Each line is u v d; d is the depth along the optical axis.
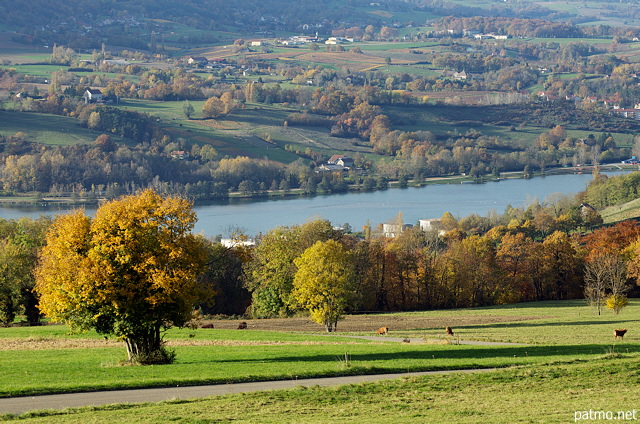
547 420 38.59
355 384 47.91
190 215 59.78
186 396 46.00
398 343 73.19
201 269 60.59
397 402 43.66
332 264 97.00
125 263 57.50
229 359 60.31
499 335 83.25
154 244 57.94
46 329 87.44
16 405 44.12
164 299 56.88
